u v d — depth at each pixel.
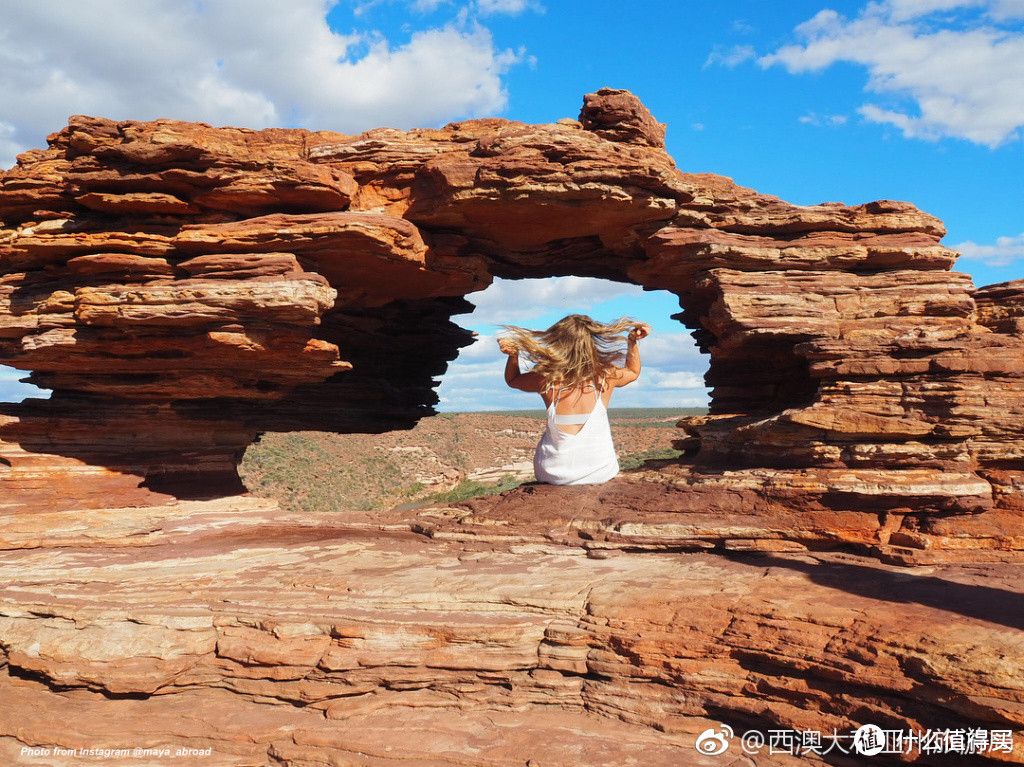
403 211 11.55
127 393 11.98
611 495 10.08
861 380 9.83
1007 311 10.91
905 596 6.94
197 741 7.07
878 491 8.67
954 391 9.12
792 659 6.27
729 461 10.84
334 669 7.25
